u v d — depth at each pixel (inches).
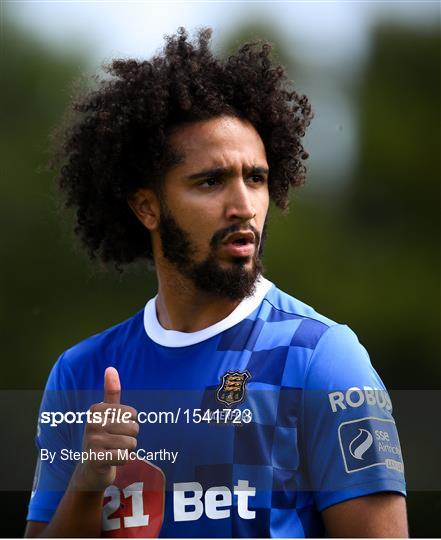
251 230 442.3
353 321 1866.4
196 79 462.3
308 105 521.0
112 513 438.0
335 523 416.5
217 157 443.5
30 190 1814.7
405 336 1878.7
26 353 1758.1
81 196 522.0
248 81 473.7
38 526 470.3
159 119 457.7
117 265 527.2
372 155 2007.9
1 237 1784.0
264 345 443.2
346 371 426.3
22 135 1863.9
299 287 1856.5
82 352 482.6
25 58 1900.8
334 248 1894.7
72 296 1771.7
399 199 1985.7
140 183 480.4
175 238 452.4
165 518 430.9
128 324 483.8
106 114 486.0
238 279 443.5
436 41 2082.9
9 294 1776.6
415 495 906.7
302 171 526.9
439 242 1966.0
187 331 462.3
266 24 1971.0
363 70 2078.0
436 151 2025.1
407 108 2055.9
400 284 1898.4
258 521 418.0
